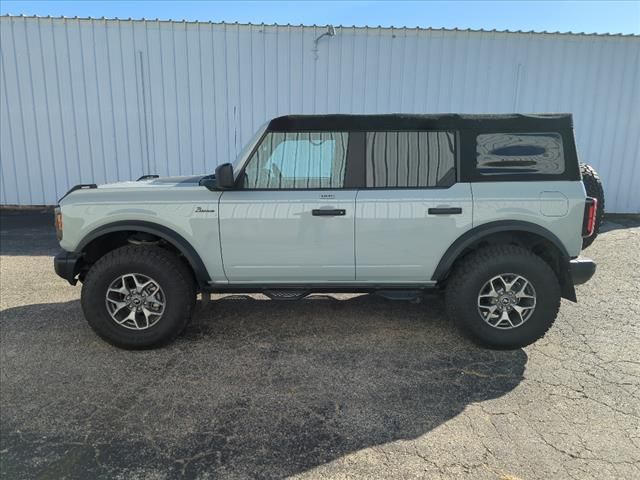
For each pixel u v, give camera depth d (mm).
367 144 3857
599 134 9617
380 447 2711
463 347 3947
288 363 3680
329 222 3791
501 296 3783
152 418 2982
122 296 3840
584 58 9328
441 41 9219
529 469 2529
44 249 7105
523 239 3996
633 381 3404
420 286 3979
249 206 3805
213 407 3102
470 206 3744
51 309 4777
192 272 4074
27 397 3213
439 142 3834
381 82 9367
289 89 9398
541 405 3115
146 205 3842
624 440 2760
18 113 9469
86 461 2602
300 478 2471
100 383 3389
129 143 9609
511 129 3807
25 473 2508
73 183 9766
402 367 3621
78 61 9281
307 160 3881
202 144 9617
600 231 8266
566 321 4477
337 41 9219
